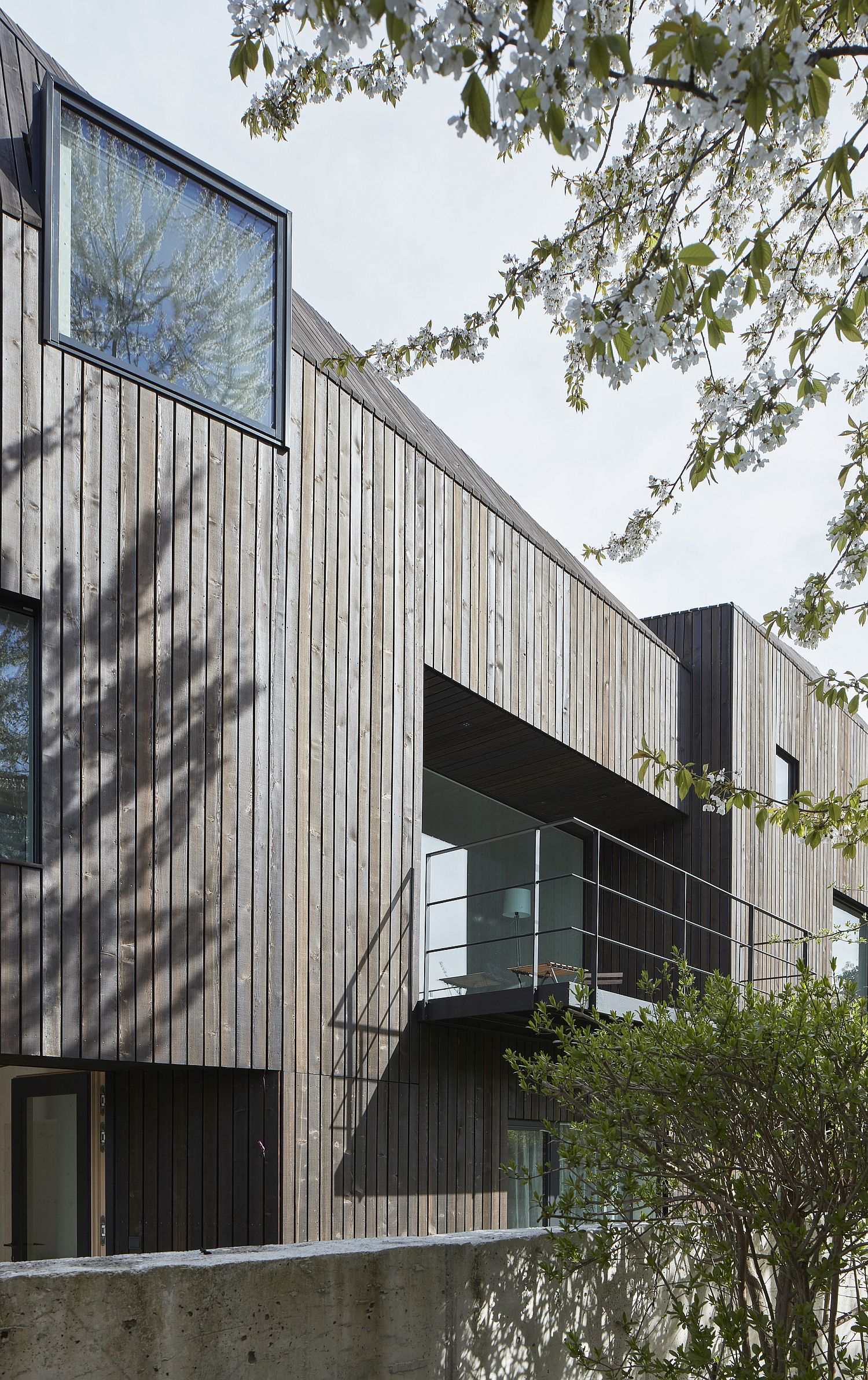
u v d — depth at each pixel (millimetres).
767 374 3453
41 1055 4965
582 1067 3650
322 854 6645
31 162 5695
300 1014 6332
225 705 6086
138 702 5637
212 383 6266
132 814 5523
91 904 5270
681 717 11367
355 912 6863
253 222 6617
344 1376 2596
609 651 10141
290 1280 2510
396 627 7488
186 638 5922
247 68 3049
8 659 5215
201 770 5902
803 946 12430
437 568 7973
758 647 12008
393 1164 6902
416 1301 2809
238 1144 6109
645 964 11258
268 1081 6141
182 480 6012
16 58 6129
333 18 2127
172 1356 2264
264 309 6633
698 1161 3334
